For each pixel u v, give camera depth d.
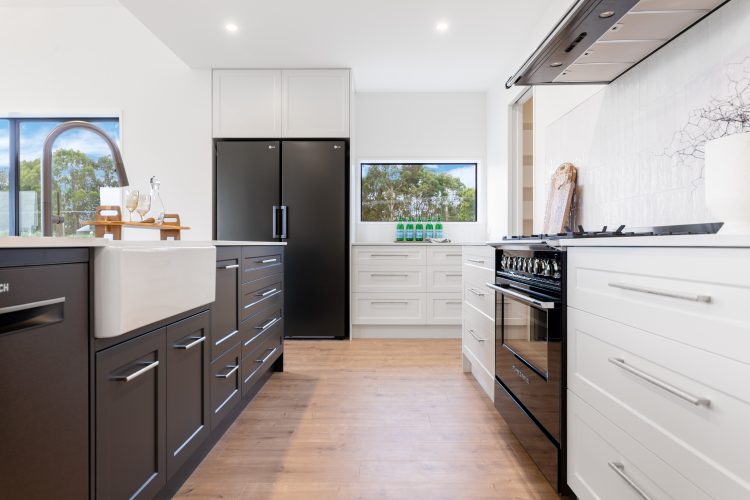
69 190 3.83
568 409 1.34
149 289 1.09
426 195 4.47
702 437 0.76
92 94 3.79
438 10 2.83
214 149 3.84
